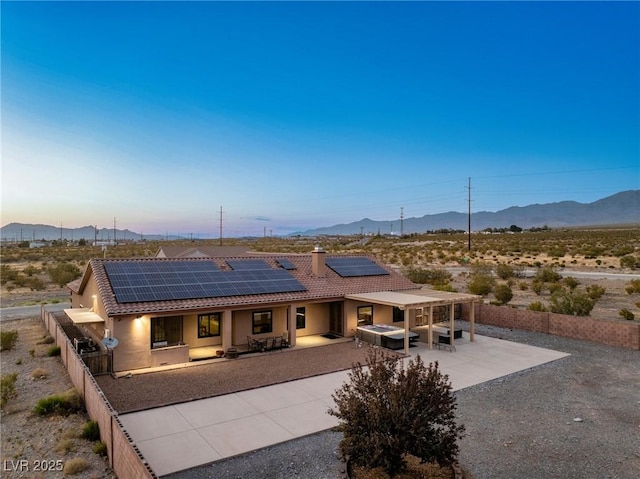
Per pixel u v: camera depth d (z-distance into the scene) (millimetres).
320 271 24938
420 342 22422
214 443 10969
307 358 19000
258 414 12828
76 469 9539
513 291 39594
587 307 26250
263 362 18328
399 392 8547
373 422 8438
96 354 16641
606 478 9328
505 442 11062
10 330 24875
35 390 15109
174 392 14625
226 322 19234
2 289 43250
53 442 11133
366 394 9016
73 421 12453
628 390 14961
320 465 9875
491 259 66938
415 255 73562
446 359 18969
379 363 9484
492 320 26734
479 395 14570
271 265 24781
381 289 24891
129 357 17109
